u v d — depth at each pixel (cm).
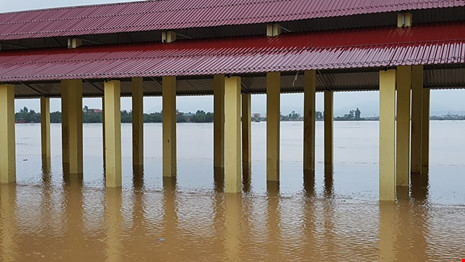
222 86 1978
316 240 880
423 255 787
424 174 1742
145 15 1755
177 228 972
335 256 786
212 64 1345
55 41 1869
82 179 1659
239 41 1548
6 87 1545
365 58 1210
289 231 945
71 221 1034
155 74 1330
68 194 1356
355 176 1719
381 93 1202
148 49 1598
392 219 1034
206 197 1302
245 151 2184
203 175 1756
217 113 1989
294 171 1872
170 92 1691
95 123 10094
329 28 1617
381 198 1235
